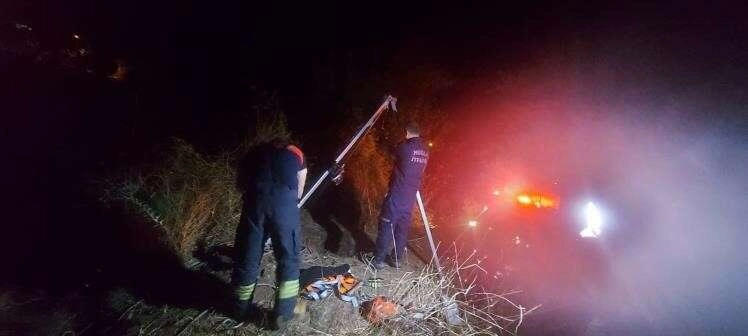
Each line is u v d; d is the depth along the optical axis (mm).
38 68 8336
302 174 3783
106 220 4742
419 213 6227
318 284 4336
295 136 7074
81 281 4074
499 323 4430
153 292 4117
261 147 3725
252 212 3611
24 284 3922
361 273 4832
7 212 4609
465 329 4188
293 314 3934
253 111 7219
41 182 5148
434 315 4285
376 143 6906
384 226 4770
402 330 4016
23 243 4320
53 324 3611
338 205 6109
